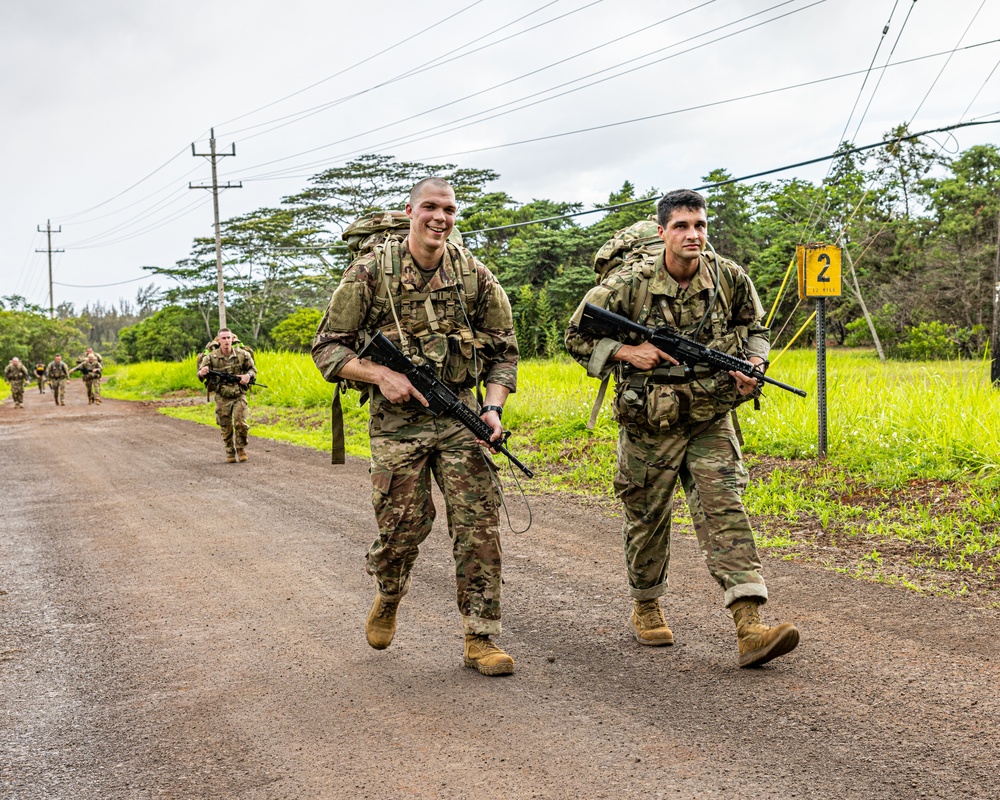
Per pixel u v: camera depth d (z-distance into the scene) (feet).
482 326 12.95
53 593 18.42
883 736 9.82
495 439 12.48
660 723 10.55
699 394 12.31
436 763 9.89
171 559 20.85
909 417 26.43
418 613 15.74
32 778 10.14
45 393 123.24
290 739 10.79
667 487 12.82
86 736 11.27
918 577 15.97
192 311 223.92
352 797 9.23
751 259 135.54
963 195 110.22
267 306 224.33
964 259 107.24
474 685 12.20
